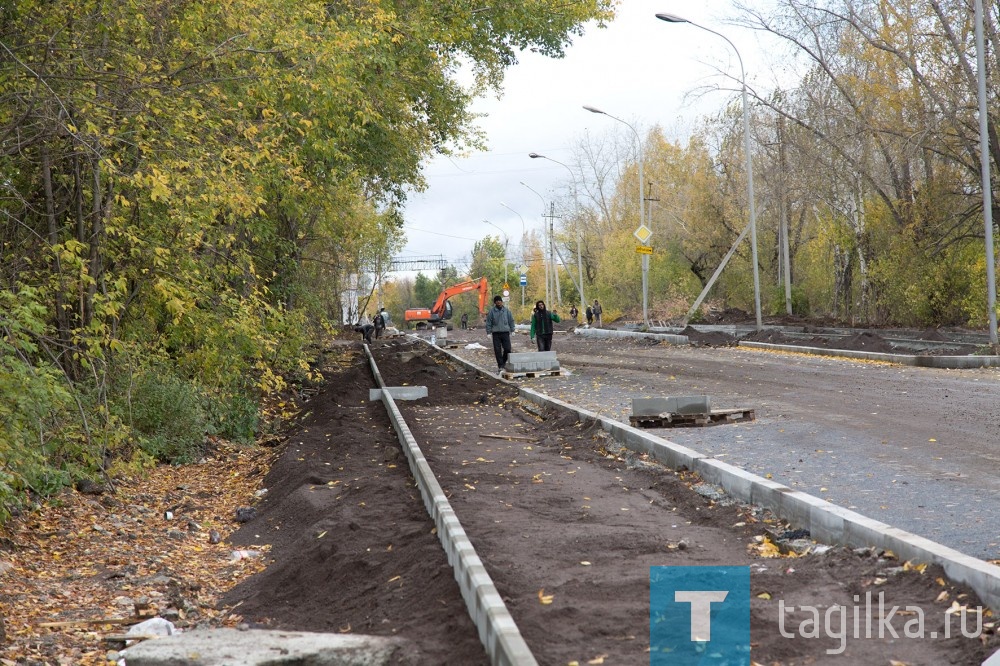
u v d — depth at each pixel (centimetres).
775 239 5572
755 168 4847
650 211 6041
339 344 4778
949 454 986
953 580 532
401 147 2394
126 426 1180
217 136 1216
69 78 1019
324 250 3353
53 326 1205
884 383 1781
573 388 2011
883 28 3259
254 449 1614
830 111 3791
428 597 607
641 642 486
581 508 857
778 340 3023
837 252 4500
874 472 905
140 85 1084
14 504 955
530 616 527
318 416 1855
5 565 815
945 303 3594
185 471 1398
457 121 2738
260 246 2044
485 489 966
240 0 1192
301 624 657
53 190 1267
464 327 8938
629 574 611
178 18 1190
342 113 1712
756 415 1388
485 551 689
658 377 2155
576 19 2558
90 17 1102
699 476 943
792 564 636
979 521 686
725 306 5822
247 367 1533
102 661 609
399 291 16900
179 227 1229
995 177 3231
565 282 9738
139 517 1075
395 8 2014
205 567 898
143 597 761
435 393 2170
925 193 3509
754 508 796
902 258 3616
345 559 766
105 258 1266
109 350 1284
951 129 3303
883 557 603
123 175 1060
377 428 1611
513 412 1759
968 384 1700
